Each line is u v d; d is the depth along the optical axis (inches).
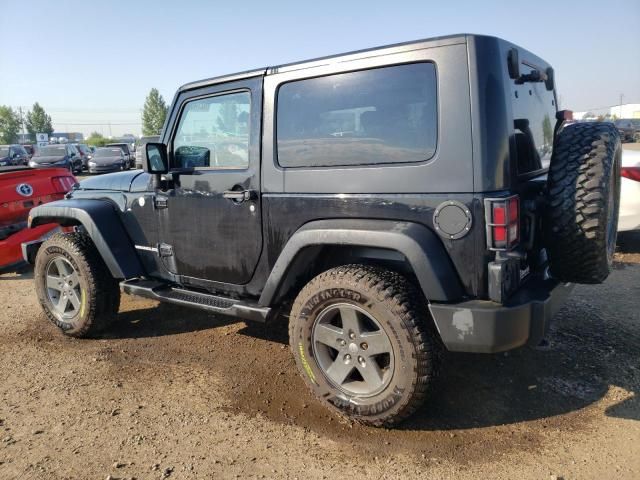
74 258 171.6
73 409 132.2
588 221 109.3
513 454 108.6
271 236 133.9
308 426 121.9
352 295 115.0
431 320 114.8
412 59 111.3
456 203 105.6
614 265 239.3
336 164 121.9
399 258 121.3
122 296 227.3
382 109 115.4
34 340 180.1
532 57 135.8
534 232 119.5
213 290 153.2
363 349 117.4
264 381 145.0
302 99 127.2
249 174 136.4
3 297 233.5
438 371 112.8
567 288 127.0
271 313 135.9
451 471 104.1
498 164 104.7
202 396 137.5
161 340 176.7
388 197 113.7
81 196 185.0
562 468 103.6
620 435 113.6
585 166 110.7
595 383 136.3
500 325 103.5
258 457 110.6
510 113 109.7
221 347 169.3
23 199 272.5
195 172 148.5
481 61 104.8
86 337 180.7
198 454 112.2
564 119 146.3
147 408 132.0
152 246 164.6
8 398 138.6
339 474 104.4
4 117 3435.0
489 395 132.3
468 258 106.3
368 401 116.6
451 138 106.0
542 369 144.7
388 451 111.2
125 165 1050.1
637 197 243.9
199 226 149.5
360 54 118.6
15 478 105.5
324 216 123.2
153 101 2992.1
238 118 139.8
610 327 170.7
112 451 113.9
